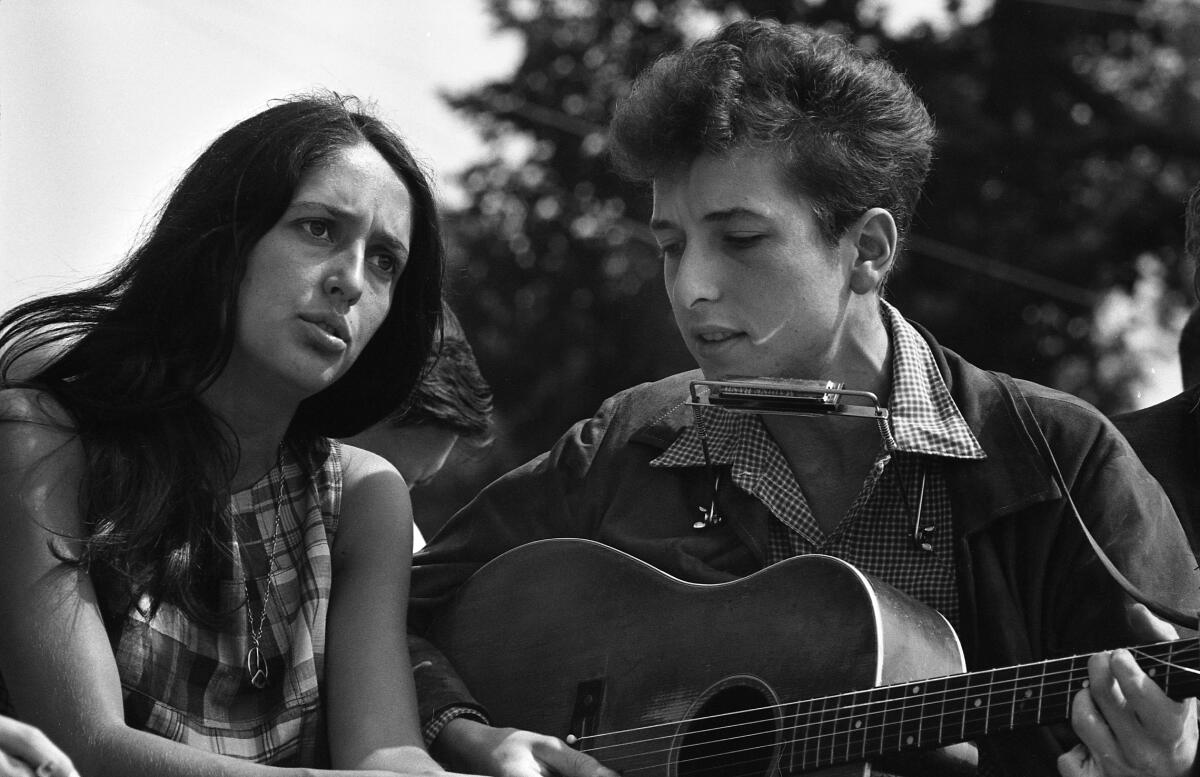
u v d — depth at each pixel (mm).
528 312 13812
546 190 14320
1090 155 12602
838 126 3588
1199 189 4340
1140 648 3104
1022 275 12195
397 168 3678
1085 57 12891
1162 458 4168
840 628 3516
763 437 3855
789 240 3572
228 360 3531
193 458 3480
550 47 14680
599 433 4133
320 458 3760
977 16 12953
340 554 3754
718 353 3613
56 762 2859
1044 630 3607
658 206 3686
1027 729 3398
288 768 3250
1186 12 12891
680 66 3670
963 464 3672
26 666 3273
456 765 3676
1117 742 3098
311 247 3496
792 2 13312
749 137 3559
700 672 3670
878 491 3764
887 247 3682
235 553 3510
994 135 12469
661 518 3945
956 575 3676
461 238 14016
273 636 3576
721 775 3602
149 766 3221
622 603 3838
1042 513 3617
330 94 3777
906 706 3352
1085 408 3738
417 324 3797
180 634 3438
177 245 3492
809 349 3627
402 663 3666
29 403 3418
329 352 3494
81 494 3408
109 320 3541
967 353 12219
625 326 13648
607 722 3740
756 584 3684
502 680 3900
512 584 3984
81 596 3322
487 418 4805
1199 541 4031
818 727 3441
